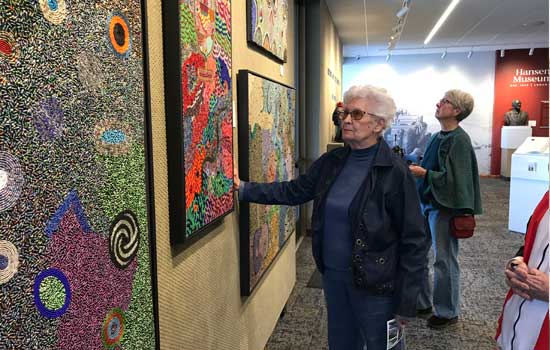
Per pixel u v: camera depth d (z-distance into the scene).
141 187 1.03
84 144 0.81
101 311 0.87
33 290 0.69
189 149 1.31
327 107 6.50
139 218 1.02
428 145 2.89
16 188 0.65
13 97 0.65
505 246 4.88
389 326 1.65
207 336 1.59
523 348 1.25
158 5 1.20
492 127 11.23
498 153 11.26
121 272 0.94
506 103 11.08
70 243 0.77
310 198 1.92
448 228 2.75
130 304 0.98
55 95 0.73
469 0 6.42
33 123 0.68
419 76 11.49
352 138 1.66
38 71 0.69
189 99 1.30
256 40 2.17
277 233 2.64
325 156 1.87
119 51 0.93
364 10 6.74
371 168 1.63
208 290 1.60
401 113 11.65
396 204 1.60
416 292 1.61
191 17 1.30
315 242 1.78
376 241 1.61
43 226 0.71
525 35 9.25
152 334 1.09
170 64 1.22
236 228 1.96
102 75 0.87
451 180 2.64
